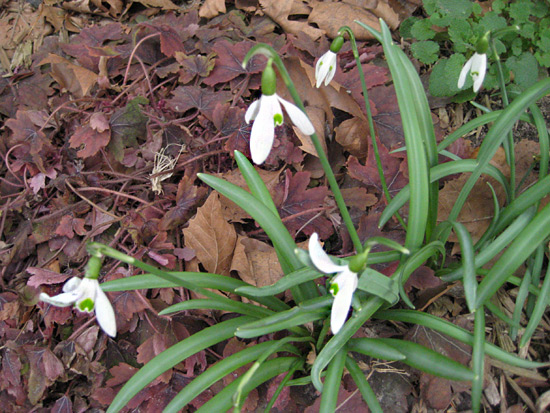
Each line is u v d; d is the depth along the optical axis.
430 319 0.28
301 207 0.37
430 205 0.31
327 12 0.46
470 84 0.40
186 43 0.46
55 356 0.33
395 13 0.47
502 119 0.27
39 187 0.39
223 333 0.28
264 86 0.20
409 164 0.27
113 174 0.39
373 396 0.26
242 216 0.37
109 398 0.32
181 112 0.42
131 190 0.40
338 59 0.43
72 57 0.46
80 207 0.39
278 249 0.28
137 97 0.39
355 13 0.46
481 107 0.32
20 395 0.33
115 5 0.49
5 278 0.37
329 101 0.40
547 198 0.36
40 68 0.46
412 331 0.34
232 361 0.27
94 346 0.34
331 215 0.38
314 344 0.31
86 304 0.20
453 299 0.35
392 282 0.25
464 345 0.32
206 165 0.40
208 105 0.41
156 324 0.34
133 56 0.45
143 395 0.32
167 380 0.32
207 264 0.35
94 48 0.42
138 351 0.33
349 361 0.28
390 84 0.44
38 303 0.35
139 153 0.41
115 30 0.46
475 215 0.36
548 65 0.40
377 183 0.37
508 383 0.33
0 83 0.45
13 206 0.38
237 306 0.28
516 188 0.34
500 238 0.29
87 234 0.38
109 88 0.43
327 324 0.28
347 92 0.39
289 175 0.37
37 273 0.35
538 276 0.31
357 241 0.28
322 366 0.25
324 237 0.36
